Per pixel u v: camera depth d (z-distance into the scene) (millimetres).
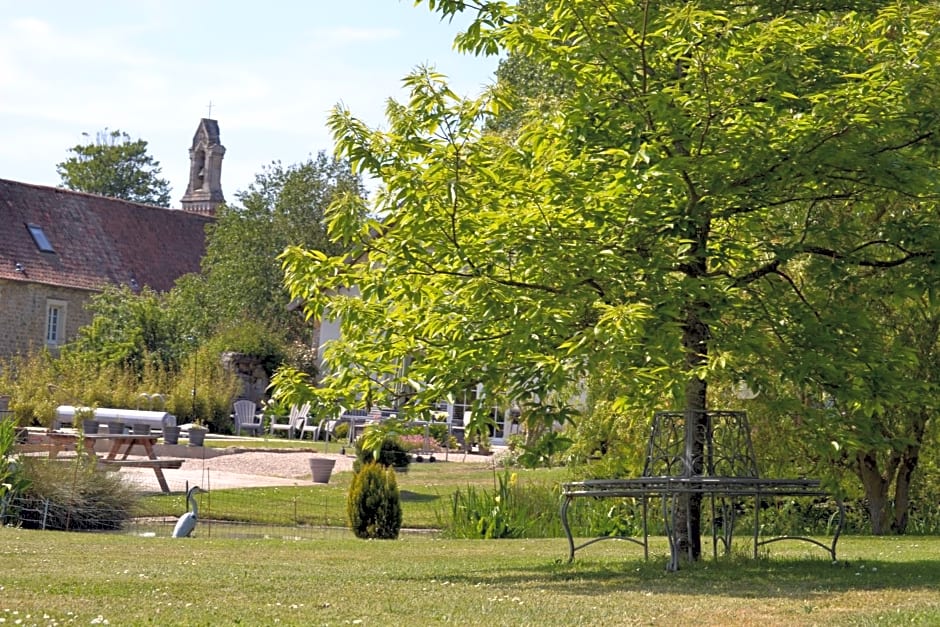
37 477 17344
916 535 17906
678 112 10109
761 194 10703
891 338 15867
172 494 21594
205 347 45406
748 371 10617
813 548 14523
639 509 18781
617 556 13164
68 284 55719
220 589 9320
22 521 16859
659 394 11078
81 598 8570
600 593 9203
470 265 10438
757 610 8141
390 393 11398
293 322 62031
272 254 63094
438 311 10836
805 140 10367
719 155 10156
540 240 10180
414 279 10680
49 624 7254
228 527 18484
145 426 24797
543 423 10477
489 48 11320
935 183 10172
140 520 18594
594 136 10391
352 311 10898
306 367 48969
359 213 10328
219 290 60875
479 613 8039
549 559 12734
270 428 38281
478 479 26422
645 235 10539
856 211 11719
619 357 9555
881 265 11133
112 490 18062
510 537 18250
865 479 18266
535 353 10219
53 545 13391
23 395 36562
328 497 22234
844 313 11023
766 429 17359
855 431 11164
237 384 45156
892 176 10352
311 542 15117
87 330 46594
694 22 9938
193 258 65125
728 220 11695
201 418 41781
